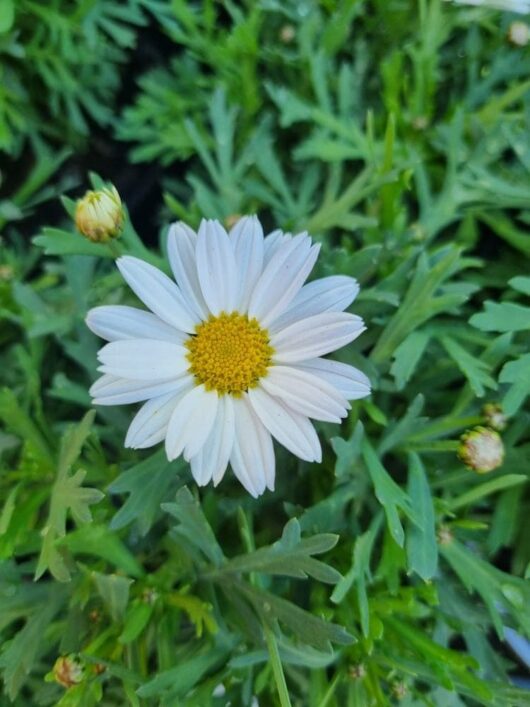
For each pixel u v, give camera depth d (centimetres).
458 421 16
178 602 16
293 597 17
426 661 16
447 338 17
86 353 18
